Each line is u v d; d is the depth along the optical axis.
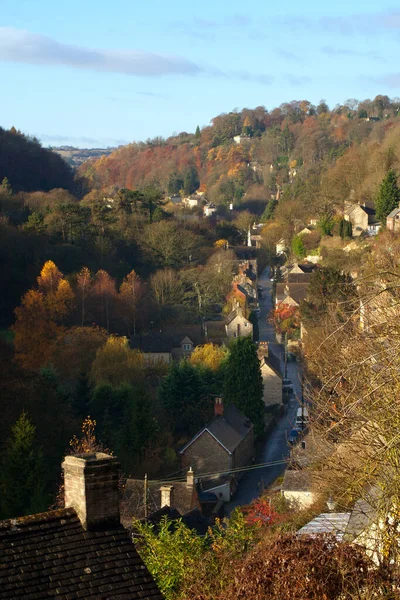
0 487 40.47
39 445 46.09
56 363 70.50
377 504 13.98
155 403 61.06
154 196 120.38
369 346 13.06
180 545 17.81
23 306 80.62
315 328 52.34
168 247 105.75
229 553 17.02
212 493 46.62
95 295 86.56
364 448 14.88
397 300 12.32
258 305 106.19
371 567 12.85
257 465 53.56
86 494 10.22
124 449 50.34
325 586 12.17
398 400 11.95
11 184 149.25
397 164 111.62
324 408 14.74
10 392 49.50
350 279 61.81
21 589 9.17
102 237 105.31
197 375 60.91
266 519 28.48
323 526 19.88
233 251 117.81
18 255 94.12
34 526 9.98
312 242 109.38
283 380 70.62
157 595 9.83
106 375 65.12
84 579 9.59
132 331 87.44
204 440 50.50
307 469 20.38
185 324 90.25
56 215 105.50
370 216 106.25
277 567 12.52
